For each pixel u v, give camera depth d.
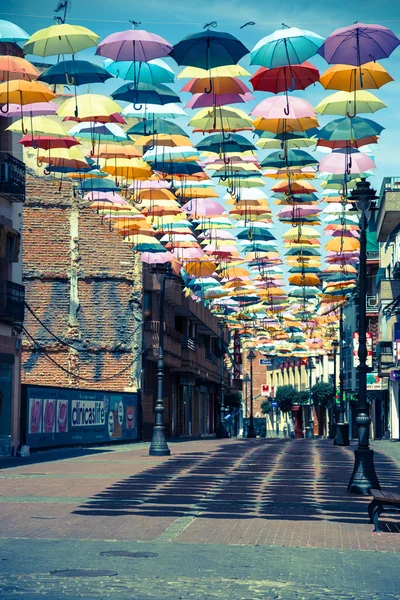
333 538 14.04
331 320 59.78
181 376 74.75
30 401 39.84
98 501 18.75
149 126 20.44
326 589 10.27
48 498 19.34
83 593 9.74
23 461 32.84
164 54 15.42
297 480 24.06
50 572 10.88
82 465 30.28
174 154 20.77
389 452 42.62
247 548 13.01
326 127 16.56
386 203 56.06
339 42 14.12
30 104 17.69
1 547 12.70
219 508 17.59
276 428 131.25
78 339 54.78
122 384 55.12
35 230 54.78
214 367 87.56
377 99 16.33
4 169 36.59
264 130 16.75
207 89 15.70
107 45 15.36
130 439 53.84
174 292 61.84
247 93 15.98
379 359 69.56
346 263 31.55
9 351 37.50
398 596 9.99
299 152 19.19
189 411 80.81
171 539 13.71
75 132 20.58
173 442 56.91
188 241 34.53
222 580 10.64
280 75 15.09
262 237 31.95
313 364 112.31
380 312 74.88
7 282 37.12
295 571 11.34
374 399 83.25
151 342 56.62
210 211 27.84
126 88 17.34
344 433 50.62
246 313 55.81
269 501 18.86
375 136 16.88
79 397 46.03
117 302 55.12
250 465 30.44
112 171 21.94
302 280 34.44
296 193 21.88
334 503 18.56
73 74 16.45
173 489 21.38
